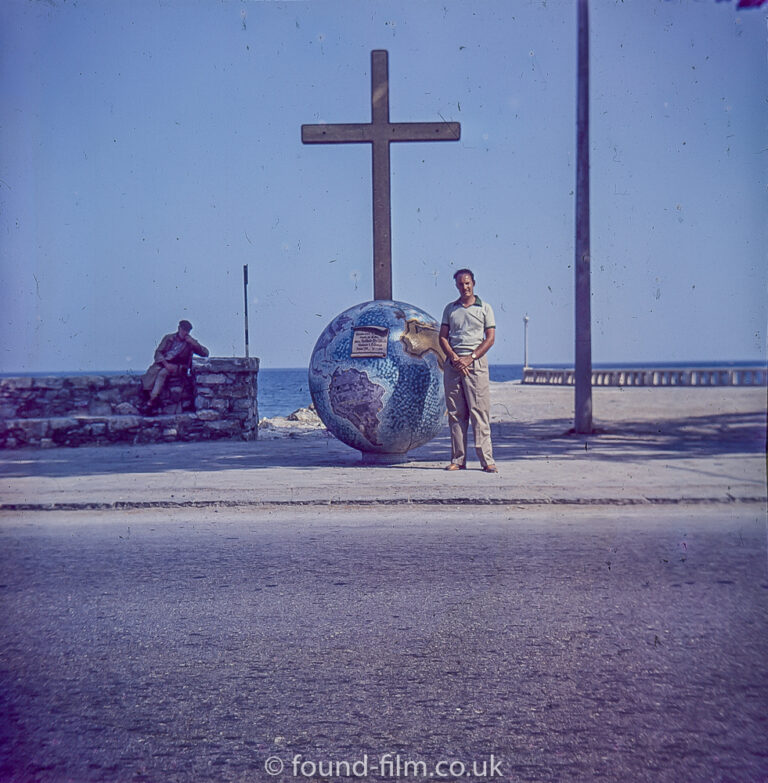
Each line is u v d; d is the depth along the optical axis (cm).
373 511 567
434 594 367
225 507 586
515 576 395
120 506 588
